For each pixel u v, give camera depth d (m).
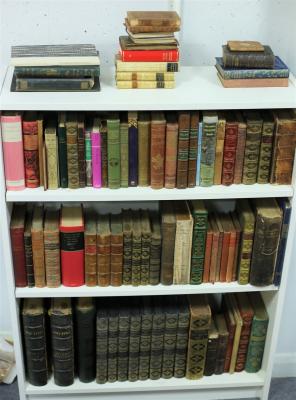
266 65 1.81
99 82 1.83
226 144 1.84
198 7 1.96
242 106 1.74
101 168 1.85
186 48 2.03
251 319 2.16
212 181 1.90
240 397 2.33
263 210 1.94
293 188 1.88
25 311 2.04
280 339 2.50
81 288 2.02
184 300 2.17
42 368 2.15
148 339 2.14
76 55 1.77
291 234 1.95
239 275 2.04
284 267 2.01
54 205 2.14
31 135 1.77
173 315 2.09
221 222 2.02
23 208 2.03
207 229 1.97
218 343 2.18
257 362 2.24
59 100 1.72
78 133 1.79
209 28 1.99
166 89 1.81
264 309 2.19
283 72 1.82
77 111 1.86
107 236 1.94
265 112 1.86
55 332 2.08
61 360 2.13
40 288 2.01
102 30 1.98
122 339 2.12
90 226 1.98
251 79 1.83
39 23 1.95
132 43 1.77
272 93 1.80
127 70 1.79
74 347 2.17
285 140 1.82
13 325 2.05
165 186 1.89
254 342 2.20
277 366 2.50
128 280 2.03
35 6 1.92
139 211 2.08
